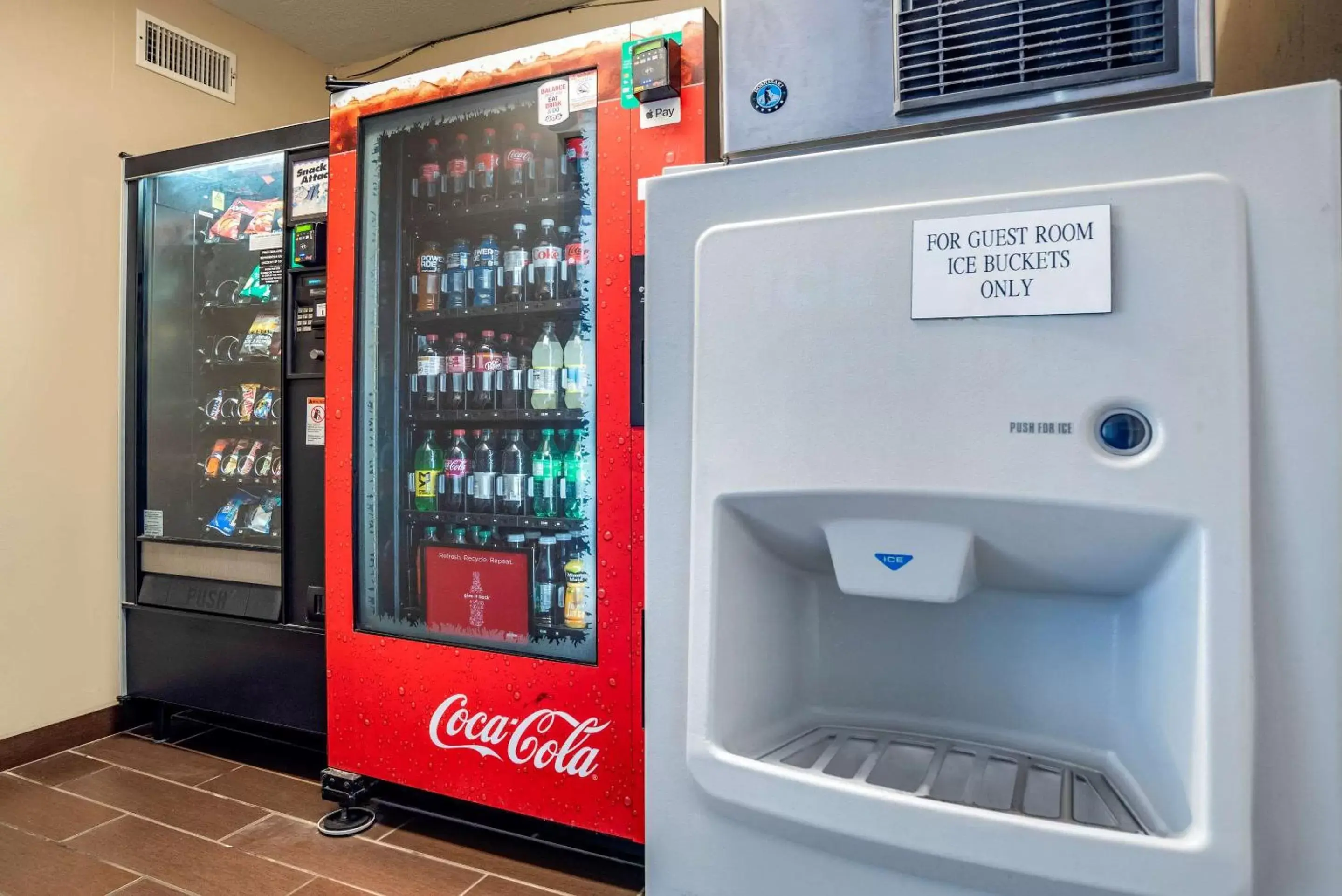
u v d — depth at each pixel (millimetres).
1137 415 447
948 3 569
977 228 476
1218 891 421
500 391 2223
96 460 2707
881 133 589
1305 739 423
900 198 508
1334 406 415
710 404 550
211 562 2568
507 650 1891
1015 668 595
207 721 2850
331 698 2125
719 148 1746
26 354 2520
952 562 520
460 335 2352
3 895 1749
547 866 1884
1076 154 466
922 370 489
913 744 603
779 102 619
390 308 2207
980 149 488
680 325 576
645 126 1703
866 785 510
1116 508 447
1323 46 871
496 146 2301
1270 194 426
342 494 2092
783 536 584
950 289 481
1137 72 520
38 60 2539
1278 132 425
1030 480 464
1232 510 423
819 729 639
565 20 3109
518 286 2213
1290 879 427
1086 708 571
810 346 518
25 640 2516
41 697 2555
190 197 2902
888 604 634
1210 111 438
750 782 538
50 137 2574
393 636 2039
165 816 2129
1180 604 454
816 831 527
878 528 534
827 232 512
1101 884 444
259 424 2762
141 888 1780
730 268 542
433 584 2158
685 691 577
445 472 2295
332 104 2092
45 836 2020
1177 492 434
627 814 1755
